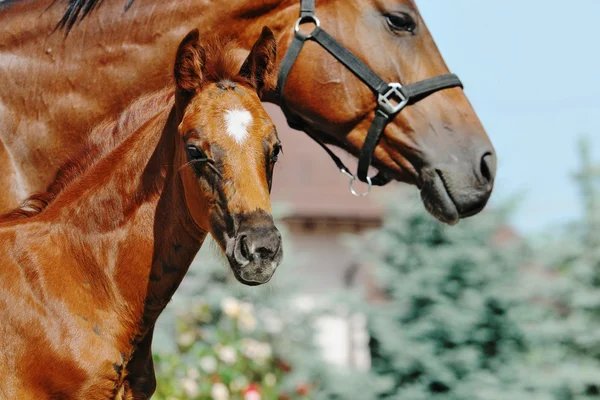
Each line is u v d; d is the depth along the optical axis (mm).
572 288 17359
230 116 5777
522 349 16703
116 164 6254
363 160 7609
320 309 16656
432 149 7398
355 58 7453
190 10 7352
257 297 15766
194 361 12992
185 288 15141
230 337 13539
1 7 7461
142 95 6625
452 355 16156
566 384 16203
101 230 6121
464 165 7371
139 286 6109
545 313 17312
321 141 7949
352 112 7496
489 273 16484
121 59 7285
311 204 22641
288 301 16578
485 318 16312
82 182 6285
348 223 22797
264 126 5828
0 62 7258
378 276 16844
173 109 6164
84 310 5961
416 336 16281
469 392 15820
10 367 5758
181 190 6094
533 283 17438
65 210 6164
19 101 7223
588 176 18219
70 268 6035
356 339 21797
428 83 7477
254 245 5480
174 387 11461
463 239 16781
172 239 6160
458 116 7496
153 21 7312
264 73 6328
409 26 7543
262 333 15586
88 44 7285
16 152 7141
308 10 7469
